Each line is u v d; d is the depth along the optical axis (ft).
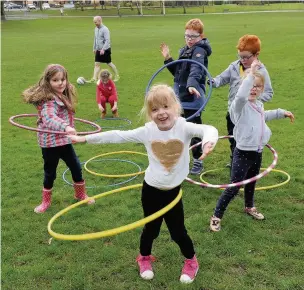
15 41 101.50
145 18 185.16
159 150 12.19
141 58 66.90
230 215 17.37
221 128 30.55
